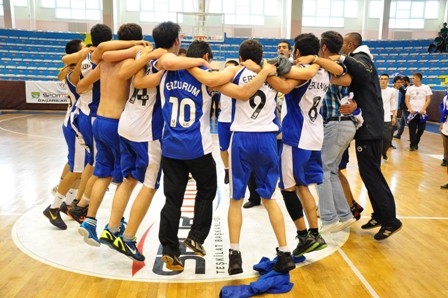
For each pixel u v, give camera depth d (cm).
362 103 382
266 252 362
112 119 330
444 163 770
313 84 314
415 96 945
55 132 1116
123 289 295
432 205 516
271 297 287
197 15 1992
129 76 306
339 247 379
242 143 295
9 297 280
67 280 306
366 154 387
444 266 342
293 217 333
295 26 2131
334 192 387
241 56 300
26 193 531
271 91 297
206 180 308
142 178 318
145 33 2259
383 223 392
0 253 349
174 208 300
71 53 428
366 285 307
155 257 349
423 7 2241
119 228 354
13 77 1742
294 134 319
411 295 294
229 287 291
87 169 412
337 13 2292
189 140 291
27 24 2175
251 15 2295
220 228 419
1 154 797
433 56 1895
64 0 2194
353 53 392
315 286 304
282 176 329
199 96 294
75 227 416
